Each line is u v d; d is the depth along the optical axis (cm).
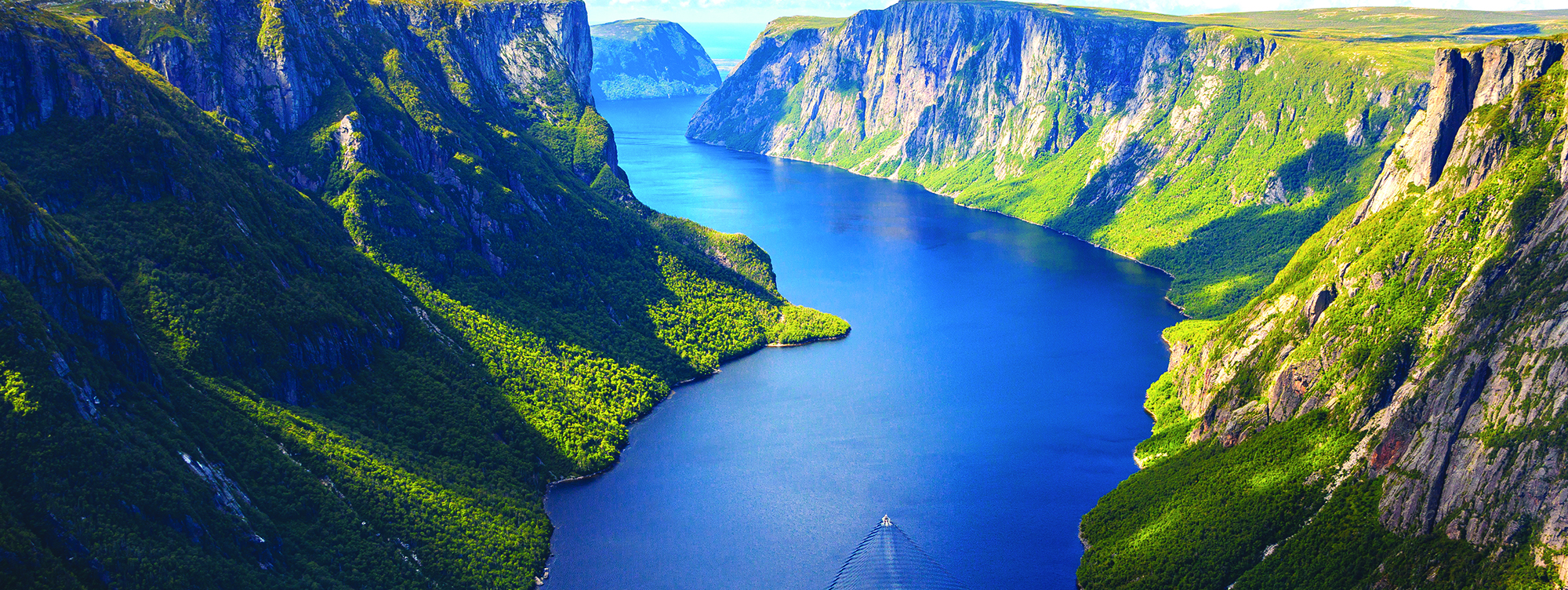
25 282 17800
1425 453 18725
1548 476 16800
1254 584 19200
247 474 19200
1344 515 19362
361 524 19738
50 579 14900
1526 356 18275
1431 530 18050
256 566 17525
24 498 15662
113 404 17638
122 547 15888
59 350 17175
